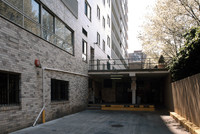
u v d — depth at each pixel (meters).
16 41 7.10
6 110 6.39
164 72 15.60
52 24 10.59
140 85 25.23
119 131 7.45
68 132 7.07
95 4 20.86
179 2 12.85
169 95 15.37
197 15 12.92
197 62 9.27
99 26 22.67
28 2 8.23
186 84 9.02
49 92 9.66
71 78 13.02
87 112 14.25
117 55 38.59
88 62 17.44
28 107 7.75
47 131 7.10
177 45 16.45
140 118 11.28
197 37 7.95
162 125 8.90
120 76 19.12
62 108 11.30
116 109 16.27
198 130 6.46
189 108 8.51
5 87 6.68
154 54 19.36
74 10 13.97
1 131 6.11
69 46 13.05
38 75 8.65
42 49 9.12
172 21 14.09
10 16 6.94
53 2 10.50
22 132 6.70
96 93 22.30
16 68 7.04
